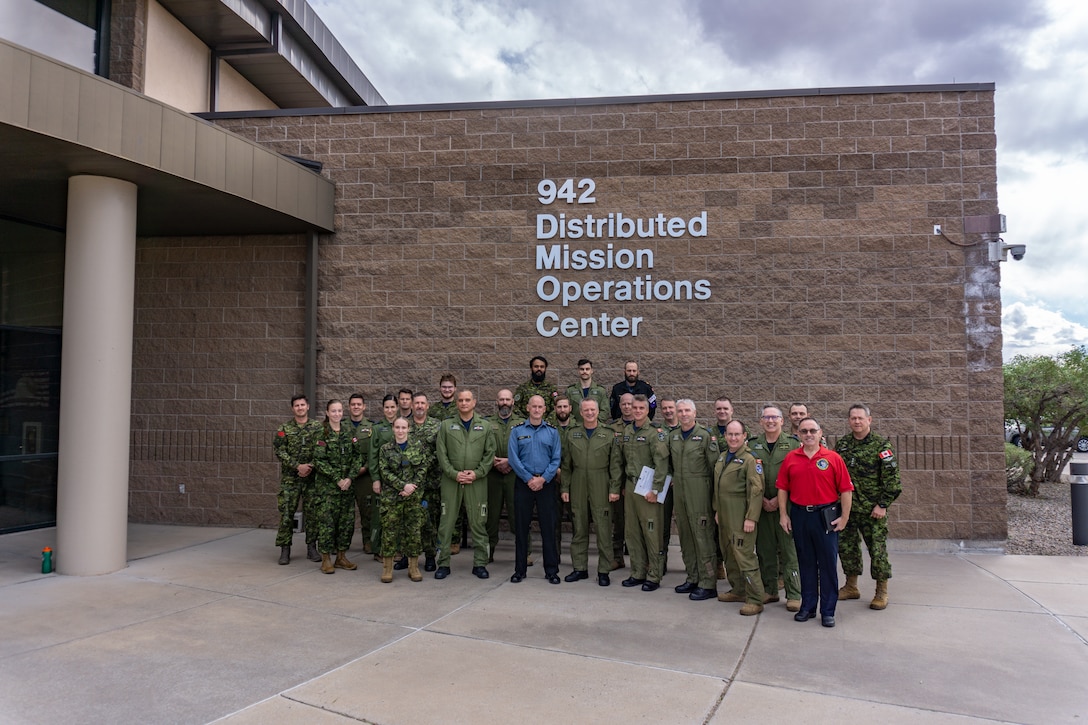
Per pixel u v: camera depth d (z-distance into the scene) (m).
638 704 4.45
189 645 5.44
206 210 9.03
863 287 9.35
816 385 9.35
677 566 8.27
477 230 10.02
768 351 9.45
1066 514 11.80
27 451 9.76
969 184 9.26
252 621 6.03
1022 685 4.81
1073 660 5.28
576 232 9.84
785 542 6.61
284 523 8.10
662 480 7.09
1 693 4.55
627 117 9.85
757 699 4.54
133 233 7.82
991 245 9.13
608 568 7.46
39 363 9.95
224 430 10.30
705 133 9.71
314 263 10.13
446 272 10.03
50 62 6.35
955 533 9.05
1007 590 7.21
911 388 9.21
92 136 6.69
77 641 5.50
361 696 4.53
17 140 6.46
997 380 9.09
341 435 7.89
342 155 10.30
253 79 13.95
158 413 10.44
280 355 10.27
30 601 6.53
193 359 10.42
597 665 5.10
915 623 6.15
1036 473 13.91
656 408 9.49
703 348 9.55
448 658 5.21
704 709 4.39
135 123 7.11
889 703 4.50
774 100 9.62
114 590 6.91
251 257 10.40
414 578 7.48
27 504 9.74
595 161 9.88
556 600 6.80
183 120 7.66
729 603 6.77
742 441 6.62
